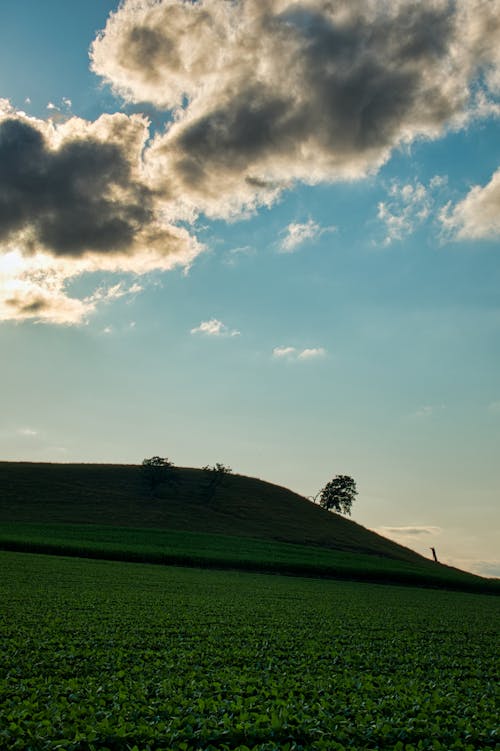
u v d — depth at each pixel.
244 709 13.14
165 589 46.12
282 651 22.78
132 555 70.38
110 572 55.59
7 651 19.45
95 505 116.88
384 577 76.06
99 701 13.66
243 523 118.62
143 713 12.70
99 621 27.72
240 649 22.50
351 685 16.48
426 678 18.92
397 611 43.28
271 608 38.69
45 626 25.28
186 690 15.02
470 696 16.06
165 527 107.12
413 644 26.84
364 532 131.88
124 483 135.38
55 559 62.69
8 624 25.33
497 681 19.41
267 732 11.56
